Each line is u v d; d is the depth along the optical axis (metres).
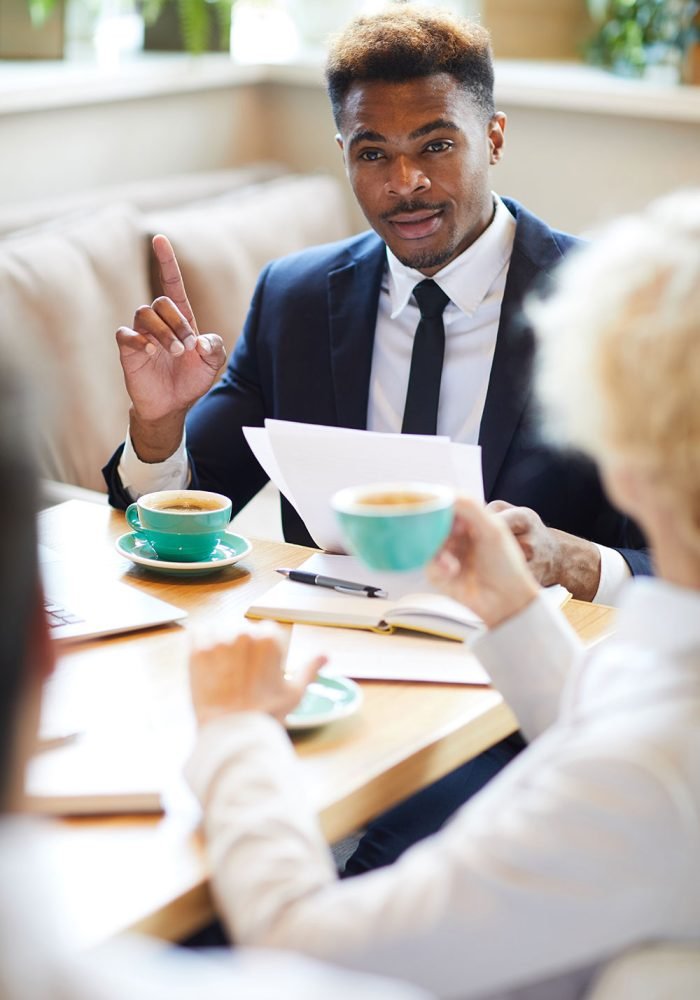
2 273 2.48
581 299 0.86
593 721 0.82
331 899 0.84
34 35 3.16
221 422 2.05
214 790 0.94
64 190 3.12
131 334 1.73
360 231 3.60
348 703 1.19
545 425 1.84
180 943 1.29
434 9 1.90
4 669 0.53
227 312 2.87
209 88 3.45
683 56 3.08
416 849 0.88
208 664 1.03
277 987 0.50
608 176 3.18
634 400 0.80
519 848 0.78
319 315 2.01
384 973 0.80
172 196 3.13
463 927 0.78
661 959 0.76
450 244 1.88
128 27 3.47
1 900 0.46
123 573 1.54
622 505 0.87
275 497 2.78
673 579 0.84
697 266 0.79
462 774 1.55
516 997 0.81
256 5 3.49
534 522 1.52
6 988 0.44
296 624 1.40
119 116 3.21
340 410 1.97
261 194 3.17
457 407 1.95
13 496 0.53
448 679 1.26
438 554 1.14
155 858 0.94
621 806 0.76
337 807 1.03
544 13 3.55
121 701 1.20
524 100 3.21
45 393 0.56
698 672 0.79
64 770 1.05
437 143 1.84
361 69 1.84
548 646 1.13
